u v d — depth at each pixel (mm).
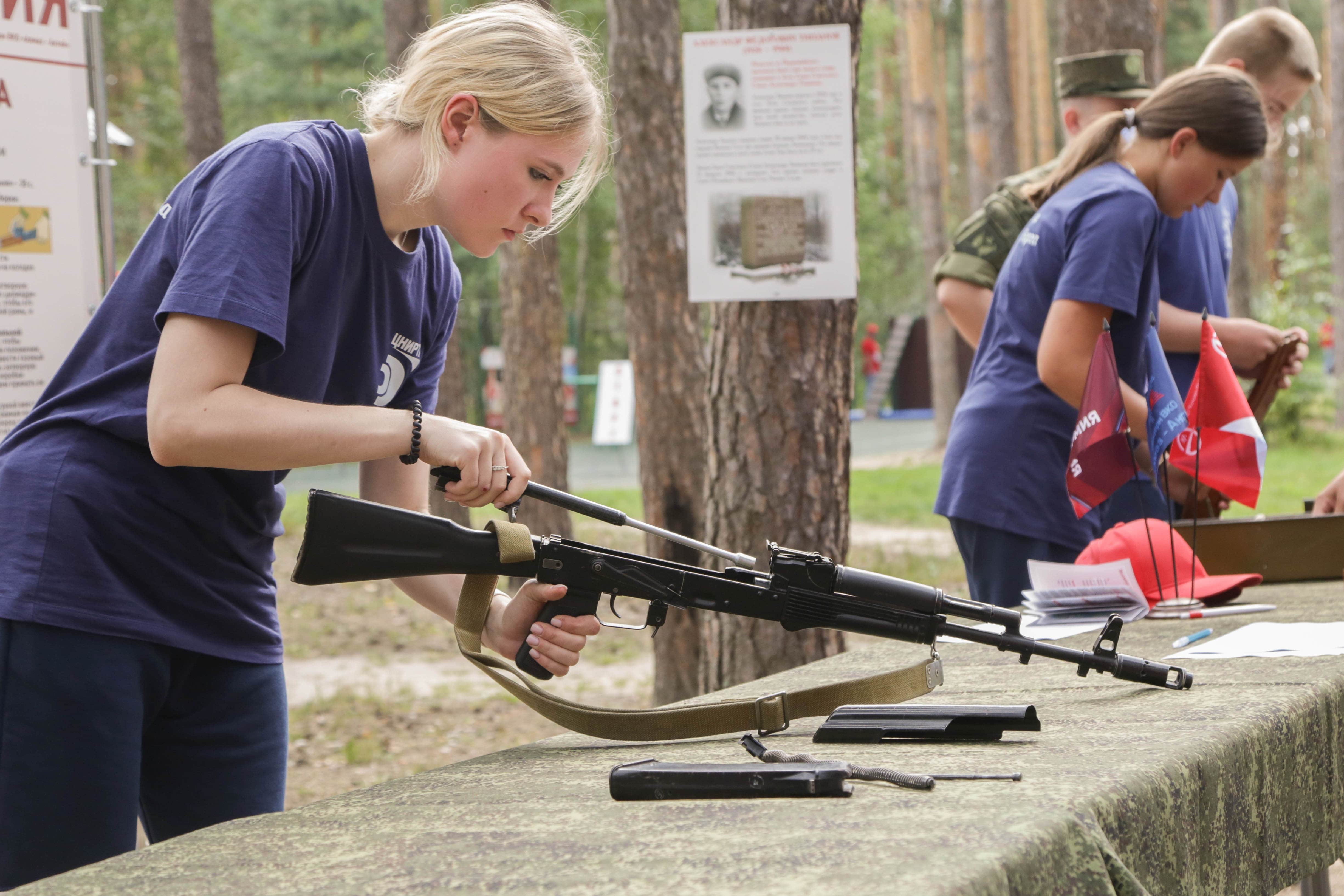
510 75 1952
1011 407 3447
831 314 4238
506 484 1866
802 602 1941
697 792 1485
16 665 1950
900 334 33812
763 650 4359
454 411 12430
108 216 3711
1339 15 20219
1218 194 3334
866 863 1178
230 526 2125
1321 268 26125
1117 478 2889
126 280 2051
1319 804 1881
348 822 1481
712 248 4215
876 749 1726
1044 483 3420
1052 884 1218
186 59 14656
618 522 1937
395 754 6430
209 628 2123
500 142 1970
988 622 1974
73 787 1968
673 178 7504
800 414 4219
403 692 7711
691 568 1948
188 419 1789
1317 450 18516
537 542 1915
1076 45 7922
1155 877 1432
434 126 1988
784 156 4164
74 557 1977
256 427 1794
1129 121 3365
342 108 27906
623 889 1153
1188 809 1519
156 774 2195
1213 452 3100
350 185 2037
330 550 1805
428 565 1858
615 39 7508
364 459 1845
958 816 1320
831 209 4164
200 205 1941
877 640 7461
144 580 2043
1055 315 3234
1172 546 2818
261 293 1841
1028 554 3439
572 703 1924
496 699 7535
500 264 10812
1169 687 1997
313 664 8641
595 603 1935
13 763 1947
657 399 7375
